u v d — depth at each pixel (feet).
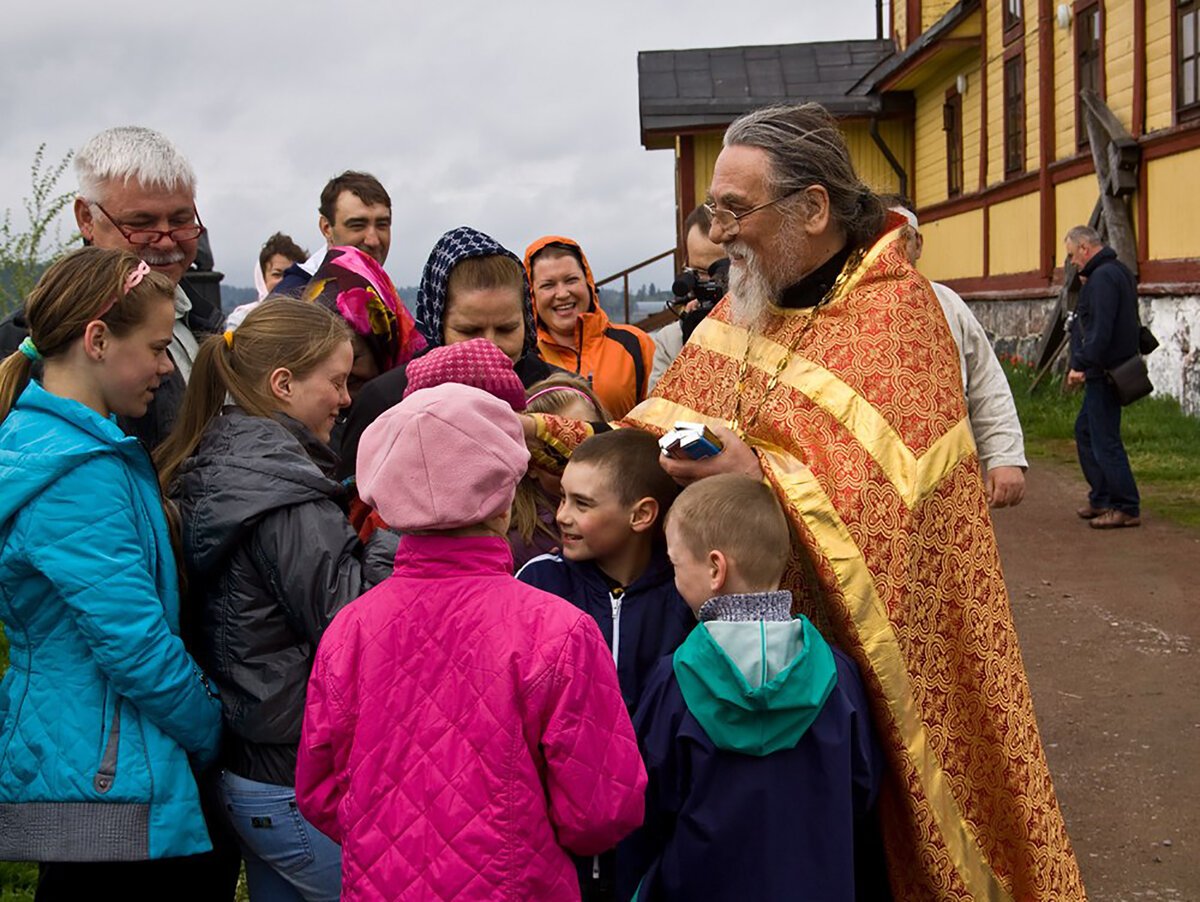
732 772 8.00
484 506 7.11
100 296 8.30
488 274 10.87
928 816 8.75
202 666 8.80
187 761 8.30
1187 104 37.58
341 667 7.25
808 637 8.08
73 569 7.83
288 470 8.47
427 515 7.05
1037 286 50.90
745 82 72.64
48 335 8.35
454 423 7.10
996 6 55.11
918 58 60.44
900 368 9.15
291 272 15.47
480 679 6.97
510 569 7.49
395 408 7.30
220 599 8.57
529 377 11.79
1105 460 26.73
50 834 8.02
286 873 8.66
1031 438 38.50
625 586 9.12
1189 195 37.50
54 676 8.16
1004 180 54.60
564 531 9.00
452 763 6.91
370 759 7.06
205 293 16.71
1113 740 15.65
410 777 6.96
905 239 9.82
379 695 7.12
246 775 8.61
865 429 9.00
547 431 9.63
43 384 8.56
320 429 9.29
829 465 8.99
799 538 8.93
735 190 9.36
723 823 7.97
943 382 9.23
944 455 9.04
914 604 8.86
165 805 8.10
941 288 14.96
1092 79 45.50
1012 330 53.88
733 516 8.17
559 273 15.15
